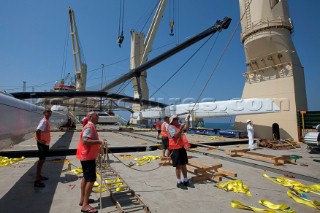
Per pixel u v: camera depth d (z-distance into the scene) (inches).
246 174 255.8
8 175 237.1
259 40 683.4
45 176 234.4
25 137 270.8
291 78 645.3
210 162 325.1
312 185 212.2
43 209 150.9
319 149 403.9
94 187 198.1
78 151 153.7
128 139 638.5
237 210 153.6
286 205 159.5
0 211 146.7
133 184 210.1
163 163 292.4
